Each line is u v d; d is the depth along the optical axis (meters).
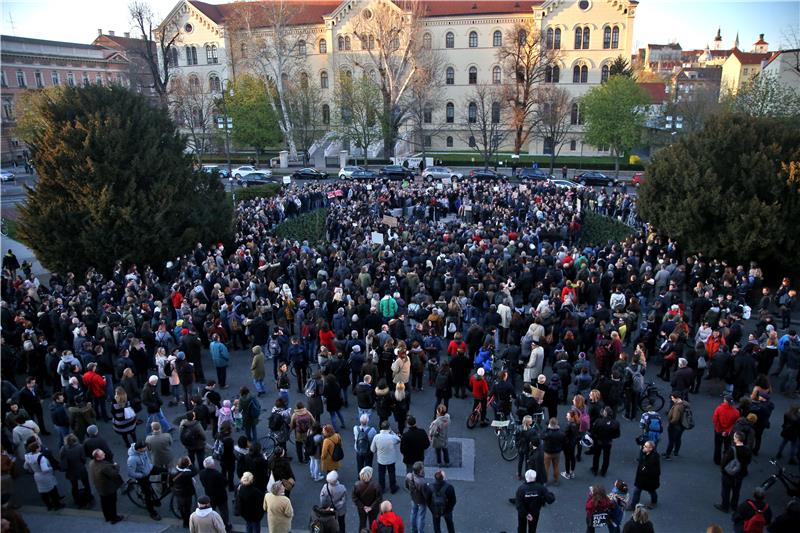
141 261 24.05
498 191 39.16
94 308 19.25
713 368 14.95
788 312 19.56
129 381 13.92
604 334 15.69
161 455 11.24
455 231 27.84
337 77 70.50
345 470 12.74
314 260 23.36
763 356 15.65
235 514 10.84
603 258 23.41
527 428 11.45
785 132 24.44
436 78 68.88
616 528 9.57
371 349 15.77
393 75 62.53
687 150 25.41
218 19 74.69
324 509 9.12
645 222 28.67
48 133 23.95
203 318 18.41
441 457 12.98
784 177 22.58
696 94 76.19
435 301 20.22
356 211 33.75
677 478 12.27
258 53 65.75
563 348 15.70
